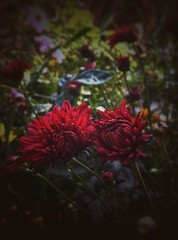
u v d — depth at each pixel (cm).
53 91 48
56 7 69
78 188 39
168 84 52
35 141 26
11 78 40
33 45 62
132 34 42
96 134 26
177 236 32
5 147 40
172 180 40
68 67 51
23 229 40
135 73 49
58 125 26
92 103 42
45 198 38
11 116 40
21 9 78
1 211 42
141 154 25
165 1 79
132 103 38
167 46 61
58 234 39
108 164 33
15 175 32
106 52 50
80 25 60
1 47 64
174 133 45
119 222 35
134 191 38
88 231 38
